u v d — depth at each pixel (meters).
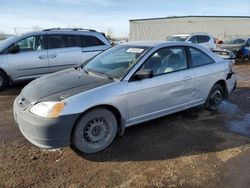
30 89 3.96
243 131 4.61
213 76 5.28
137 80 4.11
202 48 5.30
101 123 3.82
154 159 3.66
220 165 3.52
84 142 3.70
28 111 3.51
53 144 3.46
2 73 7.36
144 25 40.69
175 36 15.49
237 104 6.16
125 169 3.43
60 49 7.91
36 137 3.47
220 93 5.64
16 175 3.27
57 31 7.97
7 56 7.31
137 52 4.47
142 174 3.32
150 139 4.25
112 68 4.38
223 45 16.11
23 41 7.54
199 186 3.09
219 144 4.11
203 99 5.26
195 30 39.72
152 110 4.37
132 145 4.05
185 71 4.79
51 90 3.75
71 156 3.71
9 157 3.67
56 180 3.19
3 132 4.47
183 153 3.82
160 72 4.46
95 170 3.40
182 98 4.80
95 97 3.66
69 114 3.44
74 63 8.12
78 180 3.19
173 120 5.04
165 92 4.46
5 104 6.08
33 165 3.49
